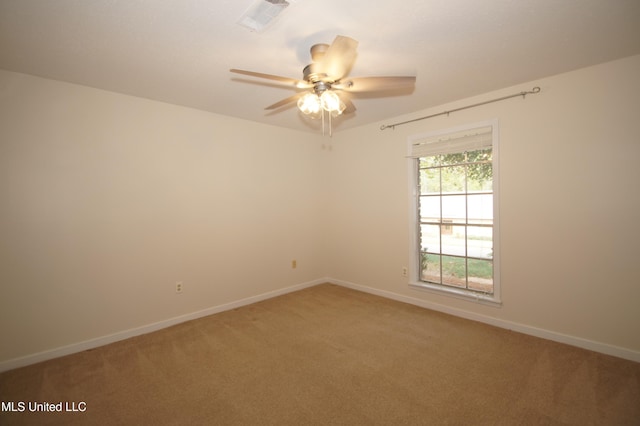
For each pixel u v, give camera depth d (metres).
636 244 2.21
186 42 1.91
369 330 2.86
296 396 1.91
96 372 2.21
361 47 2.01
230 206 3.51
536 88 2.58
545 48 2.06
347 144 4.20
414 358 2.34
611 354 2.30
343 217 4.31
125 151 2.79
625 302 2.26
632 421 1.64
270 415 1.75
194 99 2.93
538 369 2.15
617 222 2.27
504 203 2.80
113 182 2.72
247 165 3.66
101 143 2.66
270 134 3.88
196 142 3.23
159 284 2.99
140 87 2.62
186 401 1.88
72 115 2.52
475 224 3.07
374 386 2.00
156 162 2.96
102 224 2.67
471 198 3.09
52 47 1.95
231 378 2.11
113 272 2.72
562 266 2.52
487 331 2.79
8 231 2.27
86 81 2.49
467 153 3.10
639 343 2.21
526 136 2.66
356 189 4.11
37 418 1.74
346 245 4.29
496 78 2.55
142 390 1.99
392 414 1.74
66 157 2.50
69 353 2.49
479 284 3.06
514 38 1.93
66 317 2.50
